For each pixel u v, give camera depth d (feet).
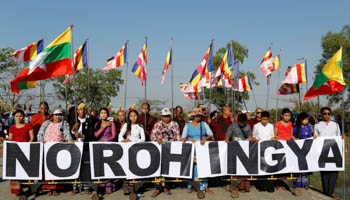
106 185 23.39
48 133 22.47
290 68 31.24
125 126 23.22
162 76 28.86
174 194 23.24
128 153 22.48
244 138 24.09
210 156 22.99
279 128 24.27
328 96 115.96
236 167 23.16
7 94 100.12
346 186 31.27
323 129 24.08
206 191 23.57
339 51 22.57
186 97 45.19
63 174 21.95
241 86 47.19
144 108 25.94
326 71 23.02
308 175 25.18
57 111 22.66
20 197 21.21
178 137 23.24
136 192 22.56
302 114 24.63
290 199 21.90
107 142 22.40
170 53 27.76
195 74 30.19
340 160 23.17
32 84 26.35
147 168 22.53
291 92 34.47
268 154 23.48
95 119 23.85
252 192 23.72
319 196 22.79
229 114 26.71
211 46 29.45
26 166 21.80
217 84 38.29
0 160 41.27
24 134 22.57
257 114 28.73
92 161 22.18
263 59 32.76
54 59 22.61
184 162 22.71
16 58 23.26
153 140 23.11
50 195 22.75
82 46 29.71
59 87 99.14
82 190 24.06
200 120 23.56
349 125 99.60
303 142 23.62
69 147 22.15
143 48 26.73
